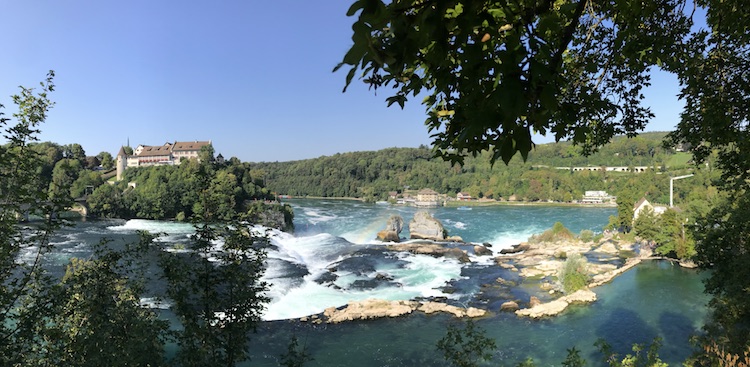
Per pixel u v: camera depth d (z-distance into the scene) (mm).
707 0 6645
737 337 14586
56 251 48938
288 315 33812
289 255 58062
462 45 1950
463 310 34344
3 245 8789
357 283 43688
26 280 9336
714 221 19328
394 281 44812
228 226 11391
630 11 4770
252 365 25141
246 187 107625
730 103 7348
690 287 39625
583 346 27203
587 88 6605
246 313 10891
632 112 7699
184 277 10711
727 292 18125
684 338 27703
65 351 9375
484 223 93938
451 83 2316
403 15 1840
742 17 5812
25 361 9070
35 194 9023
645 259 53062
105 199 90812
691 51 7047
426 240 75125
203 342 10492
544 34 2238
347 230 87125
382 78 2516
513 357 25812
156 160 135375
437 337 29484
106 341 9422
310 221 97938
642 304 34875
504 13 2070
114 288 10609
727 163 9109
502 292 40625
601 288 40156
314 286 42344
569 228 86000
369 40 1725
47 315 9445
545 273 47906
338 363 25797
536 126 2465
